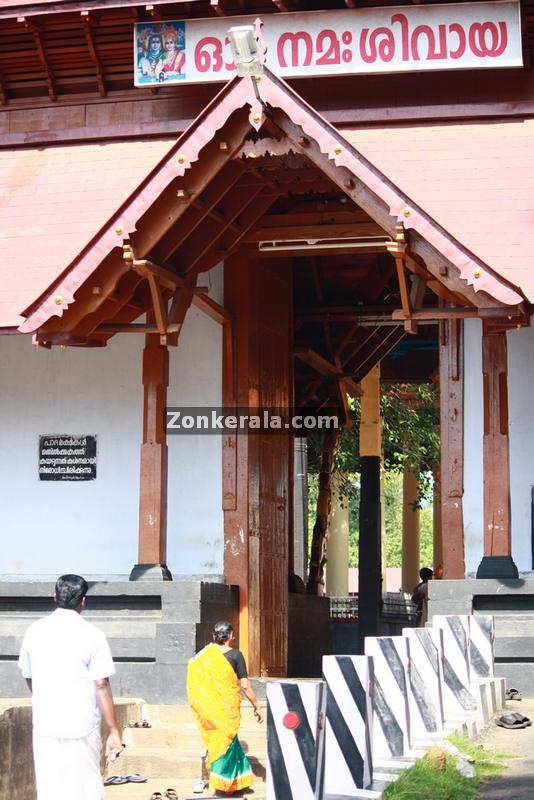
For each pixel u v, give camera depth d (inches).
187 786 394.3
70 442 584.7
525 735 428.8
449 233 442.6
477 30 556.4
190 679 370.9
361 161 449.7
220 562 561.6
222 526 564.7
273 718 280.5
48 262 558.9
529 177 538.6
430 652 410.0
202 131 459.5
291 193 533.0
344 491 1120.8
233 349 574.9
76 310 477.1
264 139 462.3
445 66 558.3
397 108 570.3
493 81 566.3
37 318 471.8
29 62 611.2
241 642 550.0
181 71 584.1
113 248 463.8
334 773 317.1
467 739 404.8
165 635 480.7
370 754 323.6
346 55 565.0
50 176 598.9
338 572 1121.4
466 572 537.0
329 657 323.0
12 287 550.6
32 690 266.8
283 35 570.6
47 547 578.6
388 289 733.9
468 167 546.0
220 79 579.8
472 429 547.8
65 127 613.3
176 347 581.0
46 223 578.2
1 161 613.0
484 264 440.8
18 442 589.9
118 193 581.0
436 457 1152.2
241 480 565.3
